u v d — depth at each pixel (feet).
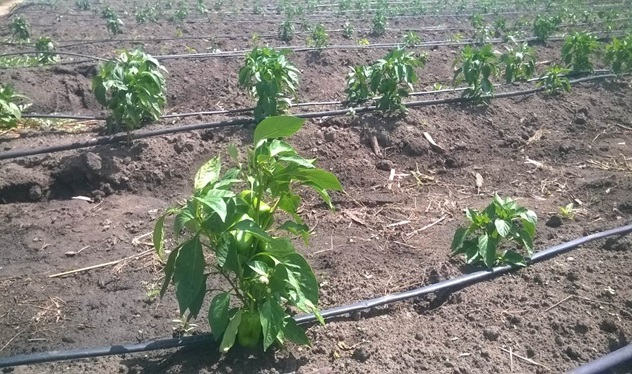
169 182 22.08
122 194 21.21
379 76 26.05
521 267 15.94
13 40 43.21
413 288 15.16
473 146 25.95
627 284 14.99
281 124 11.64
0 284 15.62
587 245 17.02
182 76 32.12
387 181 22.61
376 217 19.57
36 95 29.01
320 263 16.60
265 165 11.92
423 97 30.07
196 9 56.85
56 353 12.65
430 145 25.25
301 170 11.78
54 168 21.49
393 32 47.80
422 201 20.95
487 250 15.57
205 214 11.46
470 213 16.17
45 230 18.48
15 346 13.12
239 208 11.62
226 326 12.08
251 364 12.37
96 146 22.99
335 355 12.71
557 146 25.90
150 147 22.98
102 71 22.50
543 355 12.68
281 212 19.56
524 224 15.92
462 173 23.59
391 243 17.74
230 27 48.67
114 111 22.56
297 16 55.16
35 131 25.20
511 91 31.35
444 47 41.19
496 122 27.94
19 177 20.81
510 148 26.08
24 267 16.49
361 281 15.51
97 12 56.49
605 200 20.27
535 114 29.07
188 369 12.29
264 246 12.02
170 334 13.55
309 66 34.65
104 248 17.40
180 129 24.45
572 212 19.42
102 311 14.40
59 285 15.58
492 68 28.27
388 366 12.35
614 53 33.71
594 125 28.58
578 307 14.12
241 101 29.60
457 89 31.58
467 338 13.21
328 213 19.79
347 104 28.25
